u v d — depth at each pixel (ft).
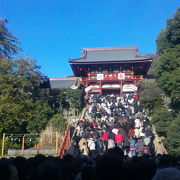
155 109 134.41
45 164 13.00
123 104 147.13
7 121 102.01
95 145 82.48
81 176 22.65
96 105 146.61
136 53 220.23
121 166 15.71
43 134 102.12
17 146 95.55
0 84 110.22
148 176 18.94
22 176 20.56
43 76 163.32
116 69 202.39
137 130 93.56
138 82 193.47
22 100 111.96
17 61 136.15
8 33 153.28
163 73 112.06
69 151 72.43
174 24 119.24
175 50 116.78
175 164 23.53
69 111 160.25
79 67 202.39
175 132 94.58
